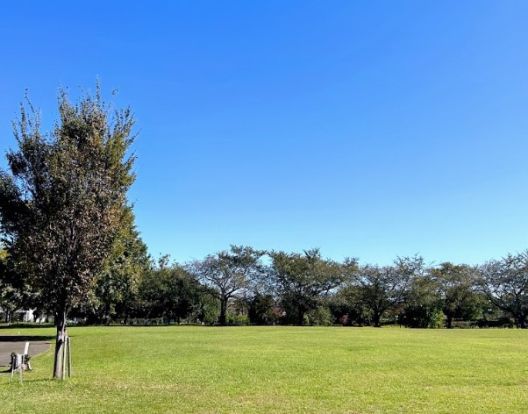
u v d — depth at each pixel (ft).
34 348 106.32
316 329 186.29
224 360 76.13
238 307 288.92
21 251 53.16
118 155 55.26
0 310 307.78
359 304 280.31
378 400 43.65
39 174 52.75
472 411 39.11
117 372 62.64
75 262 51.93
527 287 264.93
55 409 38.47
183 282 279.49
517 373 61.36
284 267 279.08
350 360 75.46
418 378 57.21
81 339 126.72
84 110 55.62
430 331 174.91
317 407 40.45
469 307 278.26
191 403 41.34
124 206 57.16
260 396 45.29
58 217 51.96
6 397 43.34
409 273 273.95
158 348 97.71
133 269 163.63
